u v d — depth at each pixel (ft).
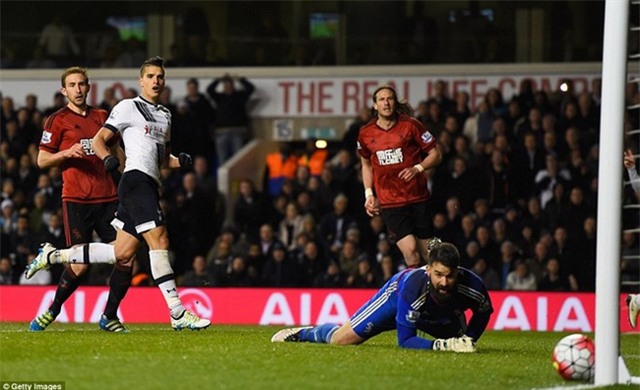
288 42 186.39
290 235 156.15
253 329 110.01
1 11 187.83
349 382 57.62
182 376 57.93
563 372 62.75
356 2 184.44
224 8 186.80
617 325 62.13
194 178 160.45
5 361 61.87
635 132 65.77
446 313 71.20
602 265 62.44
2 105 173.88
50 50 186.29
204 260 148.36
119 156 87.97
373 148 97.09
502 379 61.05
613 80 63.10
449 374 61.41
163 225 81.51
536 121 159.53
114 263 83.61
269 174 170.30
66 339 72.18
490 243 146.82
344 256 146.61
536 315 133.90
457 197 155.22
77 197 86.94
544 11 180.34
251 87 177.68
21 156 169.89
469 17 182.09
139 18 187.52
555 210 151.33
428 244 97.14
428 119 162.30
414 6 182.70
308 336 76.69
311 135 181.06
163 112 82.43
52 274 155.53
